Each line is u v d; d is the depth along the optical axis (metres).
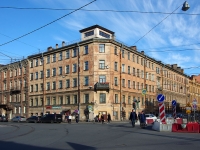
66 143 12.77
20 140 14.28
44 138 15.20
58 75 54.88
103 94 48.44
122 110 51.34
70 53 52.97
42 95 57.81
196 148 11.00
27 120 48.00
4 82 69.69
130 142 13.07
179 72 83.94
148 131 20.39
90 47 49.53
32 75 61.16
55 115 42.50
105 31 52.84
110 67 48.88
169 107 73.62
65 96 52.97
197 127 18.94
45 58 58.31
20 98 63.66
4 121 54.97
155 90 66.44
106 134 17.70
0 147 11.68
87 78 49.41
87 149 10.75
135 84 57.34
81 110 49.53
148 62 64.12
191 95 93.69
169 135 16.97
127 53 54.97
